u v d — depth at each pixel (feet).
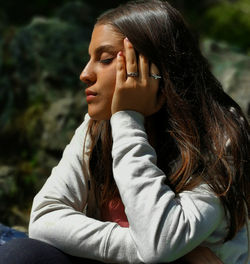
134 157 4.31
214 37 18.85
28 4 19.15
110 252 4.24
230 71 13.39
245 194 4.54
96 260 4.37
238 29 19.03
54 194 4.84
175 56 4.67
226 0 20.83
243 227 4.60
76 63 13.34
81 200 5.00
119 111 4.53
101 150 5.17
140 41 4.53
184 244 4.05
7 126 12.66
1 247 4.26
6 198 10.59
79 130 5.32
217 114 4.71
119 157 4.35
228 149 4.52
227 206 4.33
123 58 4.55
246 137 4.67
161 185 4.19
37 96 12.94
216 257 4.36
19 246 4.22
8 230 6.08
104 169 5.10
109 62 4.65
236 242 4.52
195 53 4.95
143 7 4.71
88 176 5.14
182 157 4.49
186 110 4.62
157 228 4.02
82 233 4.34
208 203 4.24
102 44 4.64
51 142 12.05
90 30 14.33
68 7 16.21
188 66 4.78
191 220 4.10
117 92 4.52
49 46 13.44
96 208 5.17
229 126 4.60
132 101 4.53
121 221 4.93
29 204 10.75
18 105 13.00
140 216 4.09
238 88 12.84
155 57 4.58
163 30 4.65
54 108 12.48
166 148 4.81
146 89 4.55
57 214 4.57
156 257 4.03
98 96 4.69
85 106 12.54
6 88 13.16
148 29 4.59
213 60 13.96
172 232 4.03
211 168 4.38
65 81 13.10
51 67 13.15
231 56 14.16
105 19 4.73
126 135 4.42
